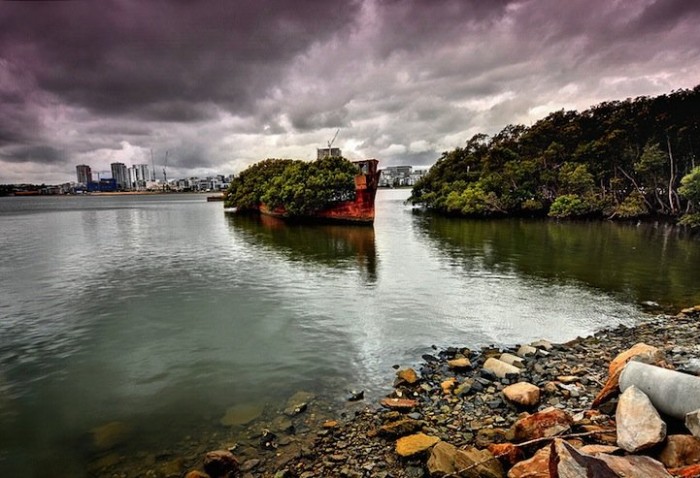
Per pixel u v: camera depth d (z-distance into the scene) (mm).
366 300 18672
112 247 37781
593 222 55156
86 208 131375
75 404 9930
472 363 11289
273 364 11938
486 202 66062
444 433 7594
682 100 62094
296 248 36125
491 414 8250
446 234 44125
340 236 44906
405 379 10180
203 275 24938
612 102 75188
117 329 15328
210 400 9930
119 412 9500
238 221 70062
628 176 63000
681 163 61531
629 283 20938
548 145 77688
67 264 29078
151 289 21500
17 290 21484
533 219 61219
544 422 6637
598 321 15133
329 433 7949
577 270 24234
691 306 16766
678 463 5094
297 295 19859
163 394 10328
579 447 5672
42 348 13547
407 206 111062
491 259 28344
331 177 63156
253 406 9477
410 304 17844
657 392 6113
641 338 12727
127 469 7336
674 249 31484
